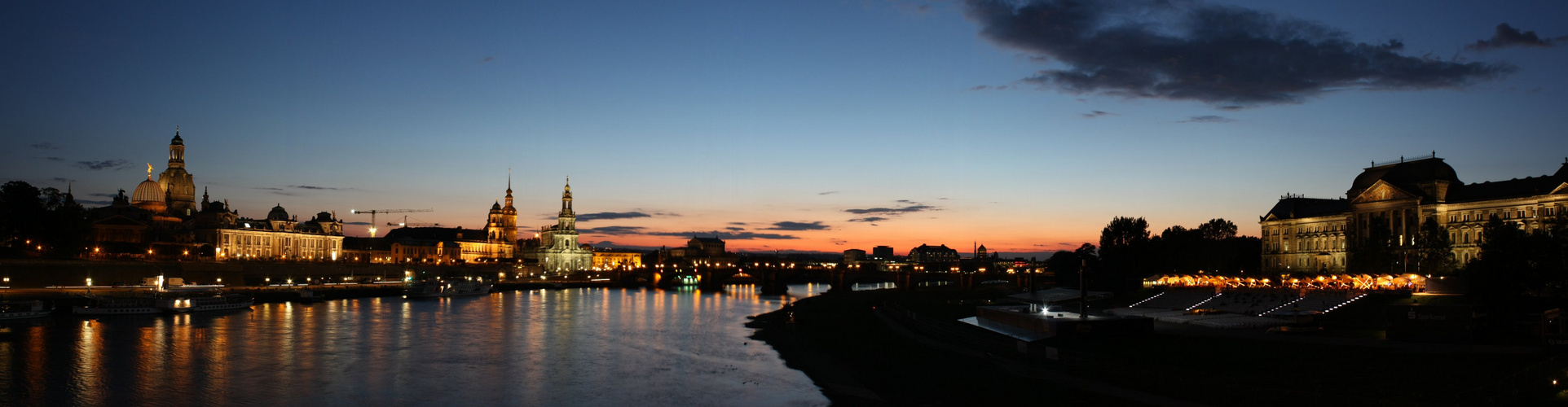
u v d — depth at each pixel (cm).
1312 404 6738
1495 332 9725
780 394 9050
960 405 7862
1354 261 19212
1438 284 13462
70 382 9494
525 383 9800
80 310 16938
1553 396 6462
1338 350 8912
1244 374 7962
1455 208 19288
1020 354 9744
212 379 9800
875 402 8375
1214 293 17400
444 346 12950
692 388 9425
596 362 11338
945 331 12544
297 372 10362
